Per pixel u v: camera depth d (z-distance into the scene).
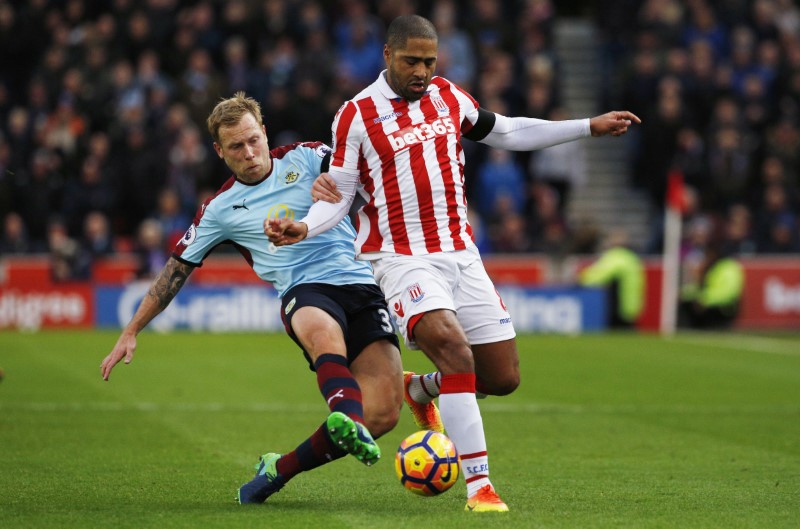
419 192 21.94
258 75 66.62
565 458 27.88
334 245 22.92
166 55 68.25
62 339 55.31
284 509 21.06
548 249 63.84
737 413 35.84
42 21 70.69
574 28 82.81
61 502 21.80
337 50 71.81
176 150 63.34
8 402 36.34
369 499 22.38
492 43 71.12
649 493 23.19
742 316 64.94
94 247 61.22
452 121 22.48
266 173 22.88
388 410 22.06
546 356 51.44
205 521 19.86
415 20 21.83
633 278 63.41
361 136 21.94
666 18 73.88
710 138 70.38
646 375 45.28
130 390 39.38
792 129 71.69
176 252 22.97
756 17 76.38
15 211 64.56
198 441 29.73
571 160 70.06
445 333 21.12
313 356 21.47
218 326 60.91
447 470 20.83
